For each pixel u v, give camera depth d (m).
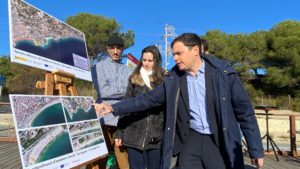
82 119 3.41
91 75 4.24
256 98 35.41
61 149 2.95
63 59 3.49
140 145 3.85
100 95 4.44
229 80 3.04
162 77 3.98
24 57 2.80
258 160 3.02
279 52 36.28
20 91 27.73
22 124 2.56
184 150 3.21
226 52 37.88
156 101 3.56
